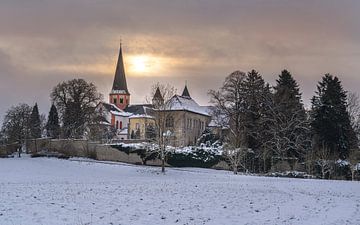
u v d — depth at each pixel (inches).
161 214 983.6
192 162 3528.5
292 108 3516.2
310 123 3422.7
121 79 7219.5
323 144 3174.2
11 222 831.1
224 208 1098.1
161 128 2984.7
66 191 1385.3
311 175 2994.6
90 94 4512.8
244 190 1571.1
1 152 4045.3
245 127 3511.3
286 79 3737.7
